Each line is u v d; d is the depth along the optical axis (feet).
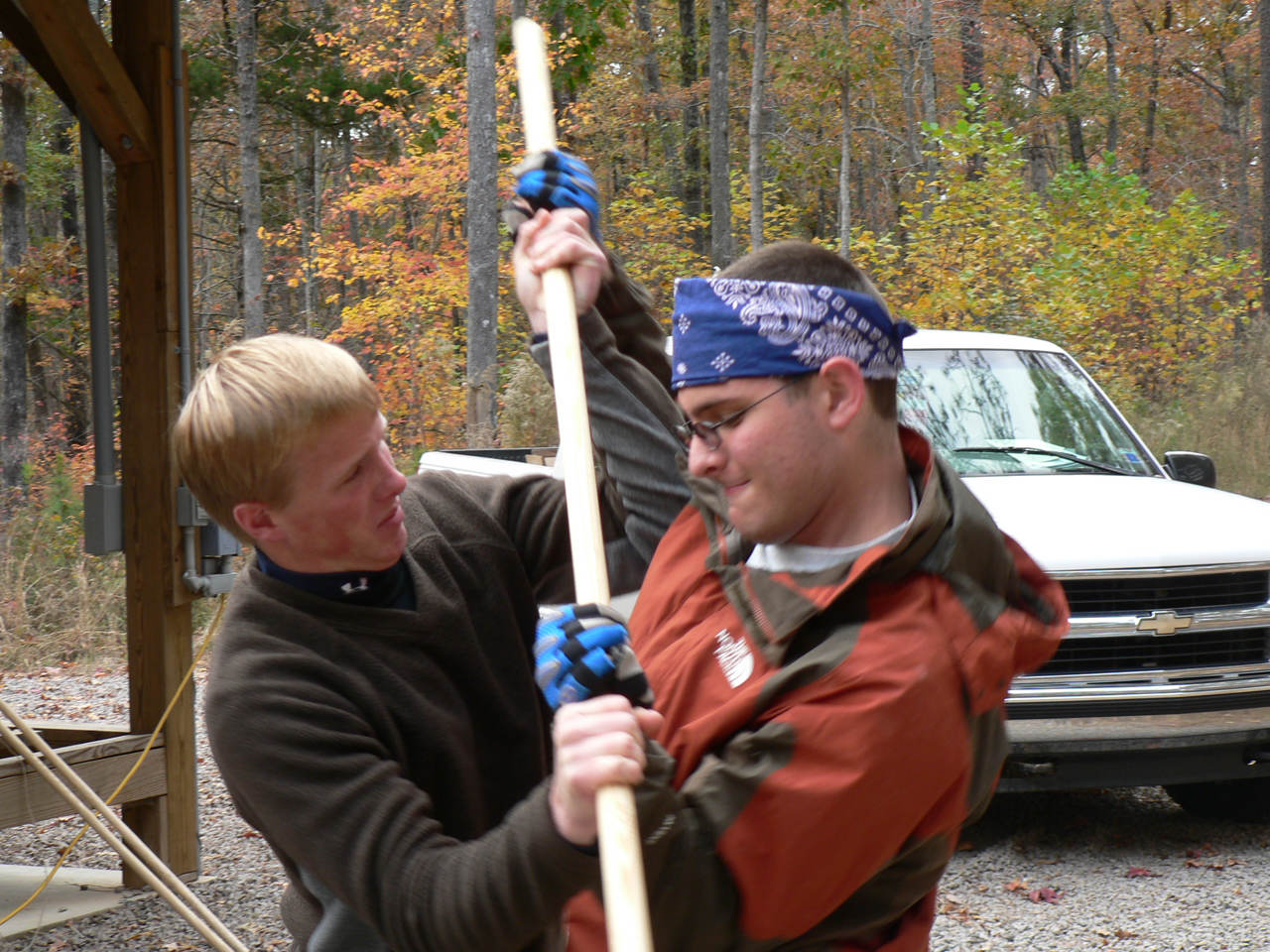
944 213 49.06
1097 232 54.60
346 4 80.84
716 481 5.49
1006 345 21.95
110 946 14.87
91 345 16.55
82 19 15.02
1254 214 113.19
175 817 16.87
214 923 11.55
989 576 5.33
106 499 16.55
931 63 82.58
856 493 5.45
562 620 4.75
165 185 16.22
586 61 64.23
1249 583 16.89
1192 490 19.21
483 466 20.15
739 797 4.97
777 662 5.34
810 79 77.05
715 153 71.41
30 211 94.99
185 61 16.46
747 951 5.10
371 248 65.31
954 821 5.32
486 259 54.85
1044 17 99.40
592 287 6.70
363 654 5.67
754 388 5.25
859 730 4.91
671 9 107.96
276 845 5.65
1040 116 100.27
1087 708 16.34
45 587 35.88
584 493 5.28
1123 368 51.65
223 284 103.30
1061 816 18.79
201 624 32.68
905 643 5.08
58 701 28.86
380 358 64.75
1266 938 14.35
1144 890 15.90
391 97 83.41
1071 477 19.39
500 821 6.18
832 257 5.55
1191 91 114.83
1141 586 16.57
